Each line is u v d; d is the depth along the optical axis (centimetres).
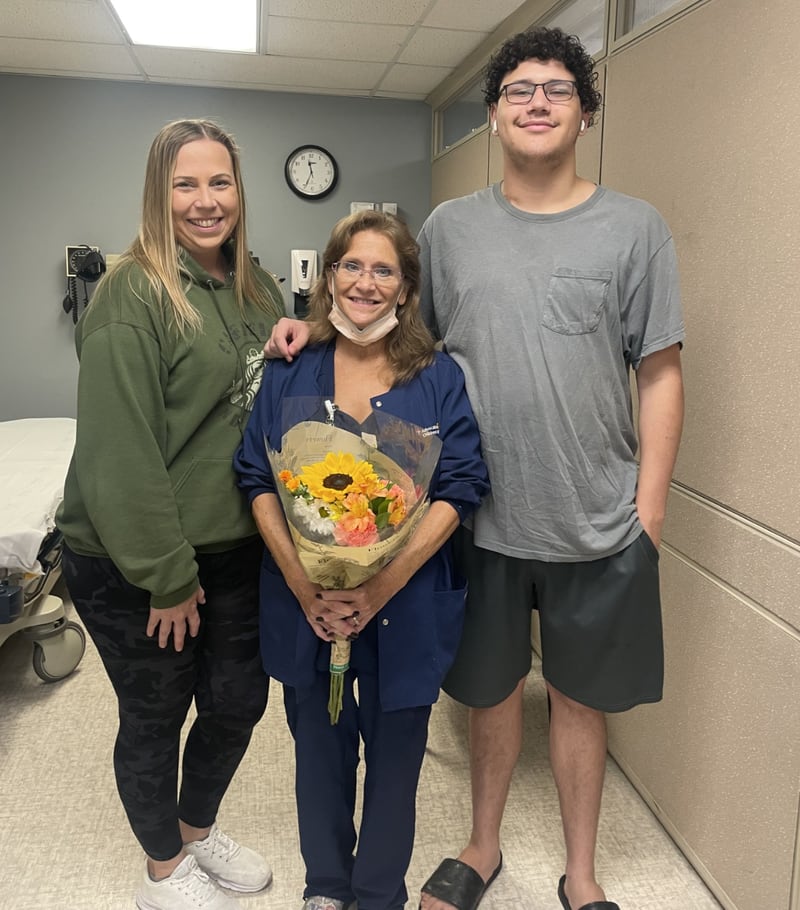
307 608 133
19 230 421
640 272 140
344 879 155
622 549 146
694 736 179
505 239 143
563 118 137
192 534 139
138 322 128
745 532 158
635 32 194
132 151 423
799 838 144
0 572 232
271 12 308
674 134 177
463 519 142
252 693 157
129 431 127
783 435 145
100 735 234
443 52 360
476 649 158
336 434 132
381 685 138
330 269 143
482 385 144
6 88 406
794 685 144
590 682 152
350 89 429
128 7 308
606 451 145
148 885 161
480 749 171
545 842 191
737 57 153
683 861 185
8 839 188
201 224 139
